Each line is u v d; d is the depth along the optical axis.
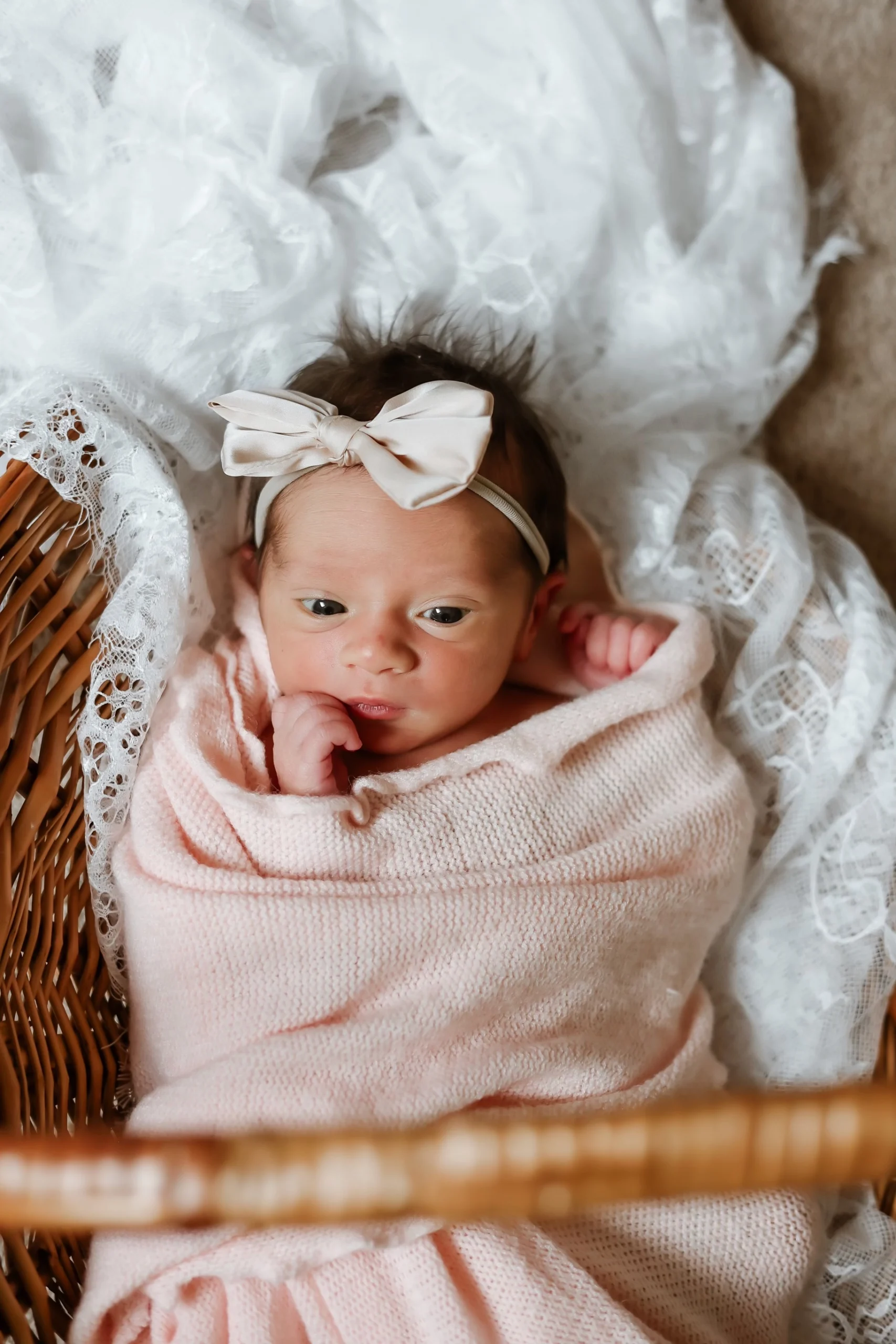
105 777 0.98
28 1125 0.92
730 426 1.22
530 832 0.98
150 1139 0.51
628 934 0.99
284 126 1.08
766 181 1.16
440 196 1.15
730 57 1.15
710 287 1.15
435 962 0.93
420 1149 0.51
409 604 0.98
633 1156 0.51
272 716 1.04
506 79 1.12
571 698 1.15
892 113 1.19
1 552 0.93
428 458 0.92
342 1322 0.83
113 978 1.05
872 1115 0.51
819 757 1.11
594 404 1.17
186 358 1.05
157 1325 0.86
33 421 0.95
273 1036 0.90
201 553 1.11
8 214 1.03
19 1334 0.80
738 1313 0.92
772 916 1.14
